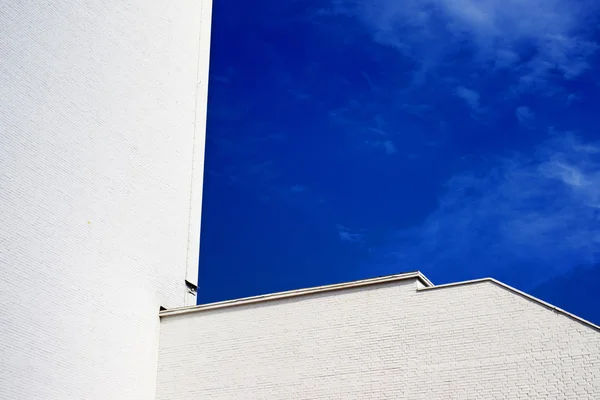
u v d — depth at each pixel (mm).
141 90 26703
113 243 24156
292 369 22828
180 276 26656
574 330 19984
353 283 23016
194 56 29969
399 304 22219
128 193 25188
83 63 24453
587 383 19406
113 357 23188
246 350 23703
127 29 26578
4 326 20203
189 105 29047
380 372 21688
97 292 23172
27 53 22562
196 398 23750
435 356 21203
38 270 21469
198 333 24625
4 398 19766
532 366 20094
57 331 21594
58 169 22812
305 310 23422
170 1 29156
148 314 24875
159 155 26938
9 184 21219
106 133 24797
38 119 22500
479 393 20359
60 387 21297
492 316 20984
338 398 21891
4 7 22141
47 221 22078
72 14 24375
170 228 26703
